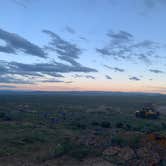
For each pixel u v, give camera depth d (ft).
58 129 100.07
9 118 129.08
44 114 169.17
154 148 54.44
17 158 52.13
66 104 341.41
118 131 98.22
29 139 70.03
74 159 50.85
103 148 57.00
